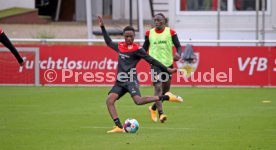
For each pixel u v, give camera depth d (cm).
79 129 3884
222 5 9038
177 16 9138
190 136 3612
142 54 3722
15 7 11181
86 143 3372
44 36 9381
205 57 6625
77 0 11169
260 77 6638
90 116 4494
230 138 3544
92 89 6438
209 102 5384
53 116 4494
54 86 6719
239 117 4444
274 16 8925
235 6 9031
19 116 4494
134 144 3338
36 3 11550
